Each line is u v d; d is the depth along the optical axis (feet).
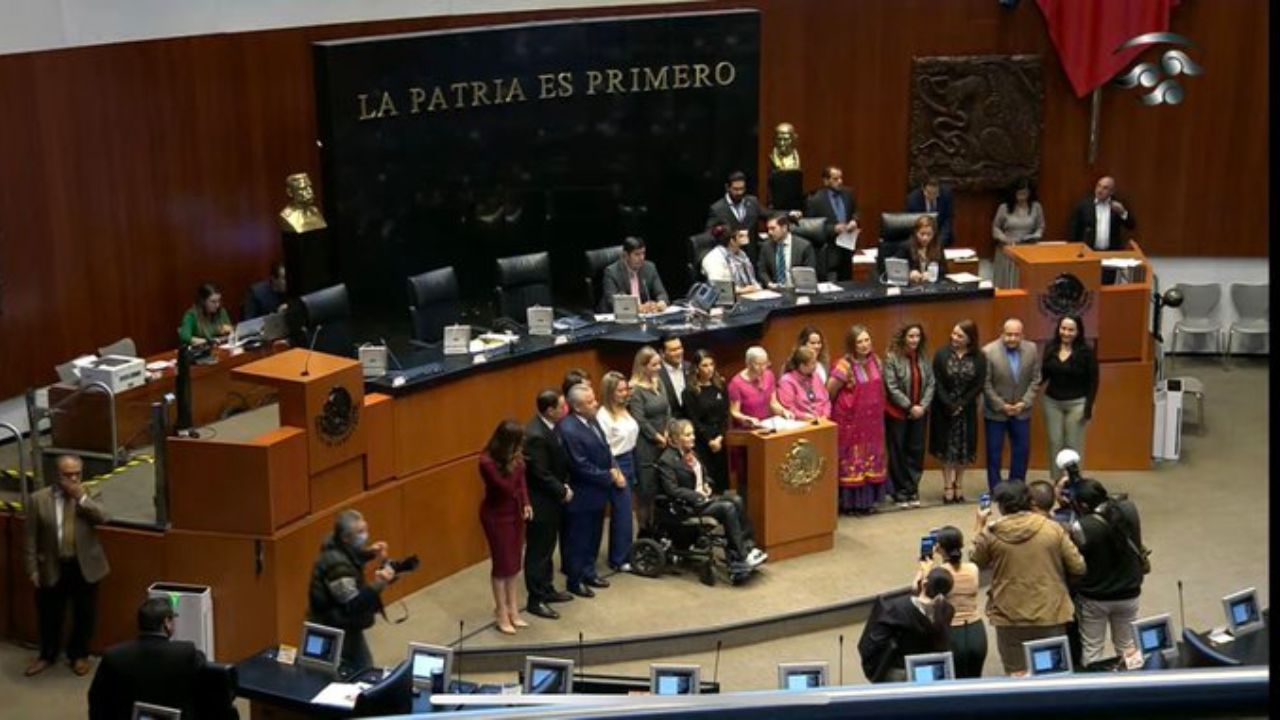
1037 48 61.46
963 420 46.70
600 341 45.42
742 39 58.85
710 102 58.90
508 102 55.83
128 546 38.37
